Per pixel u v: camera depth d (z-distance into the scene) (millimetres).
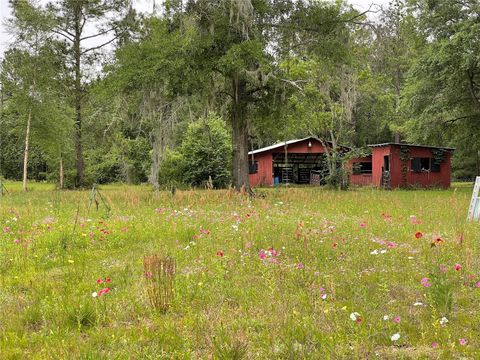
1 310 4375
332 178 28266
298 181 42156
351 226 9297
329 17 19609
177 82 17938
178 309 4395
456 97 26453
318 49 19656
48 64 26891
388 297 4676
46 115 26781
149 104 18812
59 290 5035
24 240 7680
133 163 37156
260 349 3477
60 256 6703
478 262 5918
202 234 8055
